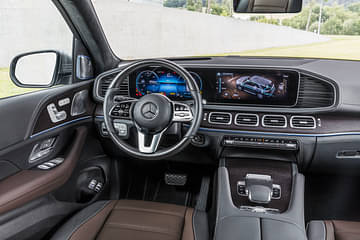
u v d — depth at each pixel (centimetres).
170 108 139
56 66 175
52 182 139
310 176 199
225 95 181
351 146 164
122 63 211
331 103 164
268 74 172
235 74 177
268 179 166
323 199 200
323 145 166
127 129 171
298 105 172
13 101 136
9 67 162
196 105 141
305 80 168
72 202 169
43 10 166
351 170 173
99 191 196
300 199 153
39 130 144
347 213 190
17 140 131
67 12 161
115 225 132
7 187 122
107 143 197
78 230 125
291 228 133
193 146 185
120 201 156
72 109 171
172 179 213
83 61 186
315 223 138
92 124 192
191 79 140
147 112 136
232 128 175
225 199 156
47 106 149
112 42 206
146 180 224
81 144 174
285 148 171
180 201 211
